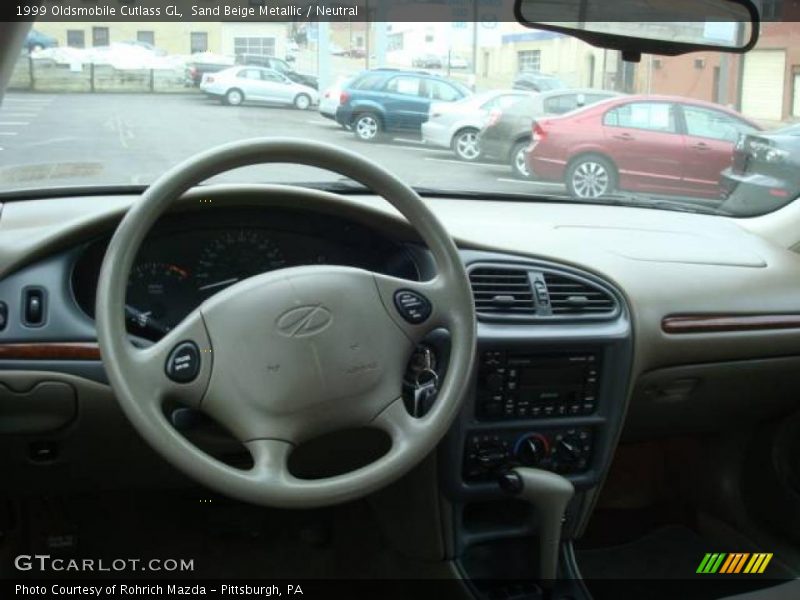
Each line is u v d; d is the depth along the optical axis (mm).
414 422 1541
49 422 1835
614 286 2166
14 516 2367
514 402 2070
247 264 1964
